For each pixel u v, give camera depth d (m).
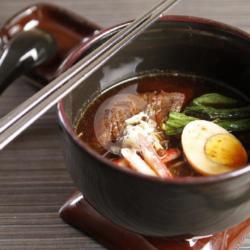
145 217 0.66
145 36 0.75
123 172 0.62
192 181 0.62
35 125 0.86
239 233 0.74
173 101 0.76
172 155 0.71
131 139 0.72
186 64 0.78
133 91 0.78
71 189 0.79
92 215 0.75
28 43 0.89
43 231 0.76
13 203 0.78
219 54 0.75
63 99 0.68
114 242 0.74
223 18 0.98
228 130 0.74
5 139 0.63
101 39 0.72
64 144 0.67
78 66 0.69
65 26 0.98
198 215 0.65
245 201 0.66
